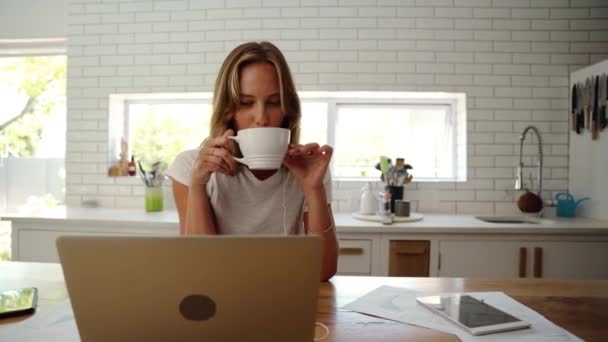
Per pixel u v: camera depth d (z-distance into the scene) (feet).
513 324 2.33
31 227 7.39
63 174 9.96
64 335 2.21
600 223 7.22
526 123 8.65
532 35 8.62
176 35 8.97
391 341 2.17
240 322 1.67
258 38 8.80
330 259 3.34
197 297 1.64
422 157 9.51
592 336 2.24
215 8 8.87
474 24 8.62
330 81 8.71
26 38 9.45
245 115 3.46
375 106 9.47
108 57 9.11
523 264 6.86
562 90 8.63
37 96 10.14
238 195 3.87
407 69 8.66
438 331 2.30
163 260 1.59
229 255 1.61
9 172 10.03
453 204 8.74
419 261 6.86
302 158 3.26
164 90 9.02
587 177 8.05
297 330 1.71
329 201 4.02
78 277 1.61
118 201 9.16
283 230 3.97
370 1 8.64
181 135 9.82
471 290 3.12
